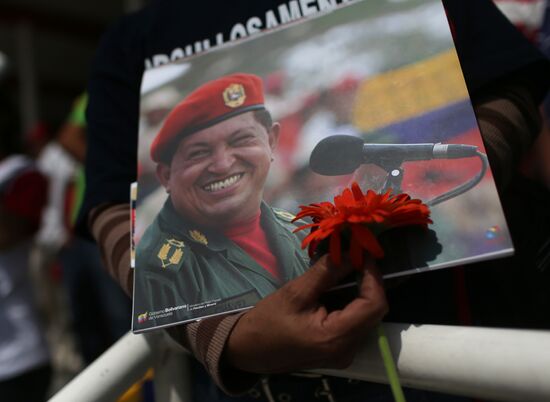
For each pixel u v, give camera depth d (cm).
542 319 70
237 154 68
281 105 68
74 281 251
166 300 63
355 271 53
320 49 69
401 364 52
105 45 90
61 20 761
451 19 73
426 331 52
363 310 49
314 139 65
